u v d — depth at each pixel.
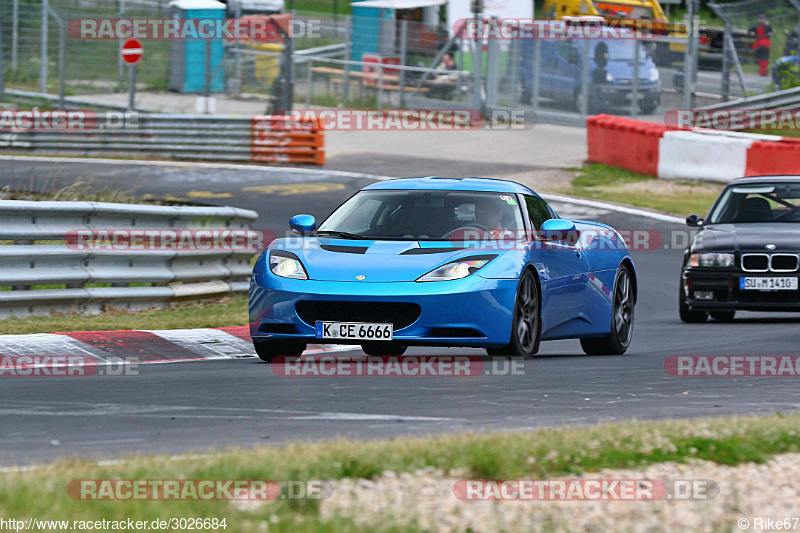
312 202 75.19
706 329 41.12
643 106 102.12
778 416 19.84
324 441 16.70
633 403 23.03
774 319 46.03
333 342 27.42
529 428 19.41
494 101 108.81
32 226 36.91
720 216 45.66
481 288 27.47
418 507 13.35
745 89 100.88
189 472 14.06
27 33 108.44
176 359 30.55
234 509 12.75
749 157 81.75
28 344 31.06
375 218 30.42
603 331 33.59
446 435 17.53
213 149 92.69
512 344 28.27
